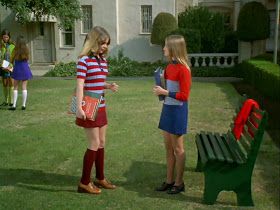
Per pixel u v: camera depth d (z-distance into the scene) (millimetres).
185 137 6867
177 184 4445
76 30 19672
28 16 13711
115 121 8016
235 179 4078
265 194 4426
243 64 15531
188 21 17906
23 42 9023
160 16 17547
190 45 17438
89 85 4238
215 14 17906
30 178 4887
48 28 20156
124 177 4949
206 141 4707
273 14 18359
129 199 4258
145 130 7277
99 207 4051
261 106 9078
